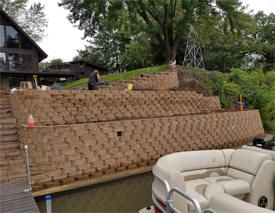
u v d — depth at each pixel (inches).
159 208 135.6
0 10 765.3
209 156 173.9
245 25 779.4
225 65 1082.1
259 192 149.2
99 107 342.6
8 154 251.6
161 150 330.6
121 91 365.4
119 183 280.8
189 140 359.9
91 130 271.0
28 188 211.3
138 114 385.1
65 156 254.1
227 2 724.7
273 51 1089.4
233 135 420.5
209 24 800.9
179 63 956.0
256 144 191.2
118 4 653.9
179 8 804.6
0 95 402.0
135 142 305.7
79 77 1113.4
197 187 152.0
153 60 951.6
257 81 676.1
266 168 150.9
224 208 94.0
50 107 300.7
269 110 598.9
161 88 517.0
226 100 552.4
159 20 773.9
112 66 1631.4
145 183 281.9
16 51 805.2
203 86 569.0
